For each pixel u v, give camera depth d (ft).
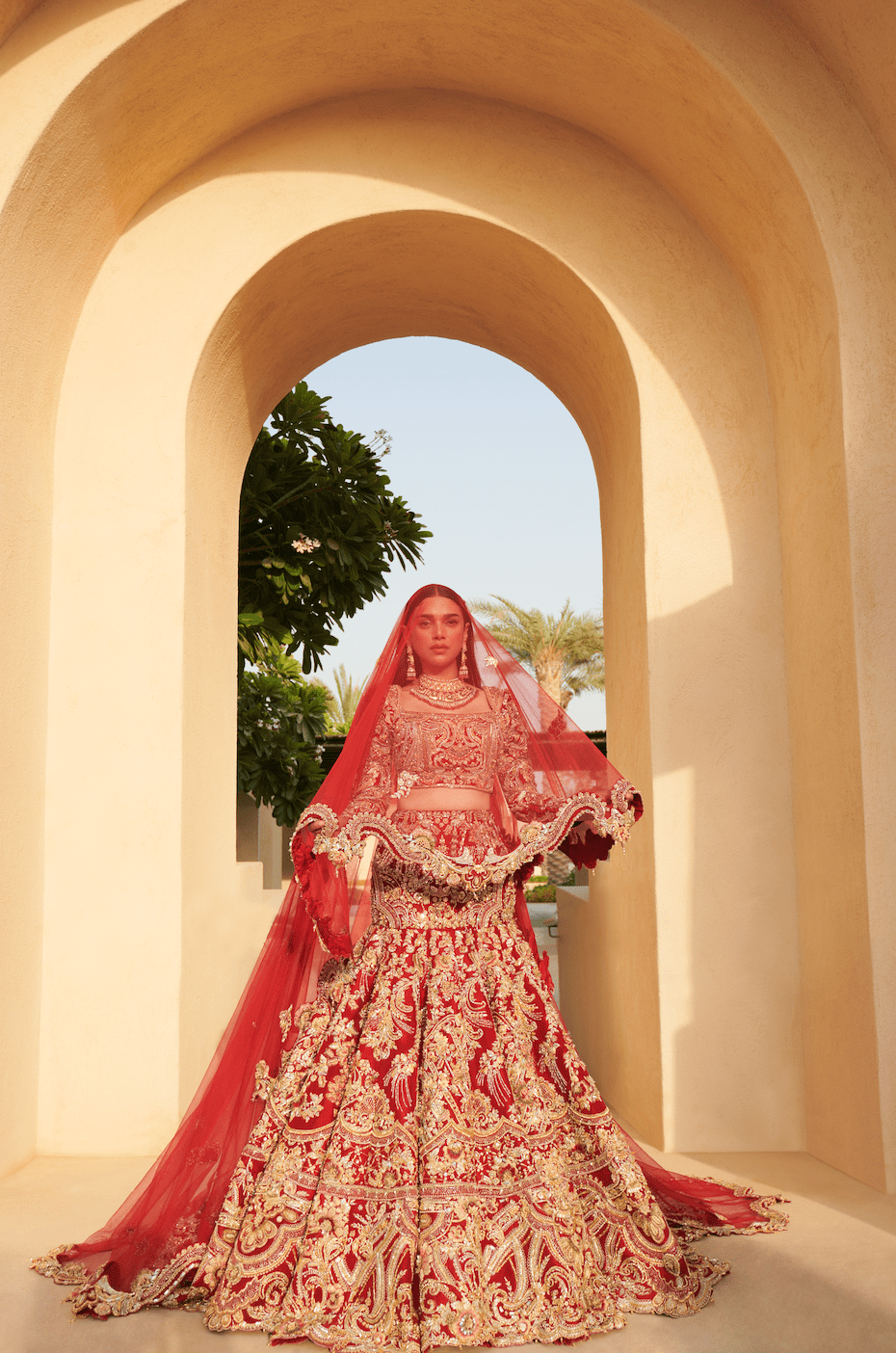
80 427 13.28
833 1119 11.41
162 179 13.43
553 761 9.53
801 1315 7.52
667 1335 7.22
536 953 9.16
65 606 13.01
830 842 11.48
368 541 25.03
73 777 12.75
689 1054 12.34
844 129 11.59
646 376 13.43
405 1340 6.91
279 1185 7.73
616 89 12.76
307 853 8.61
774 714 12.96
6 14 11.00
